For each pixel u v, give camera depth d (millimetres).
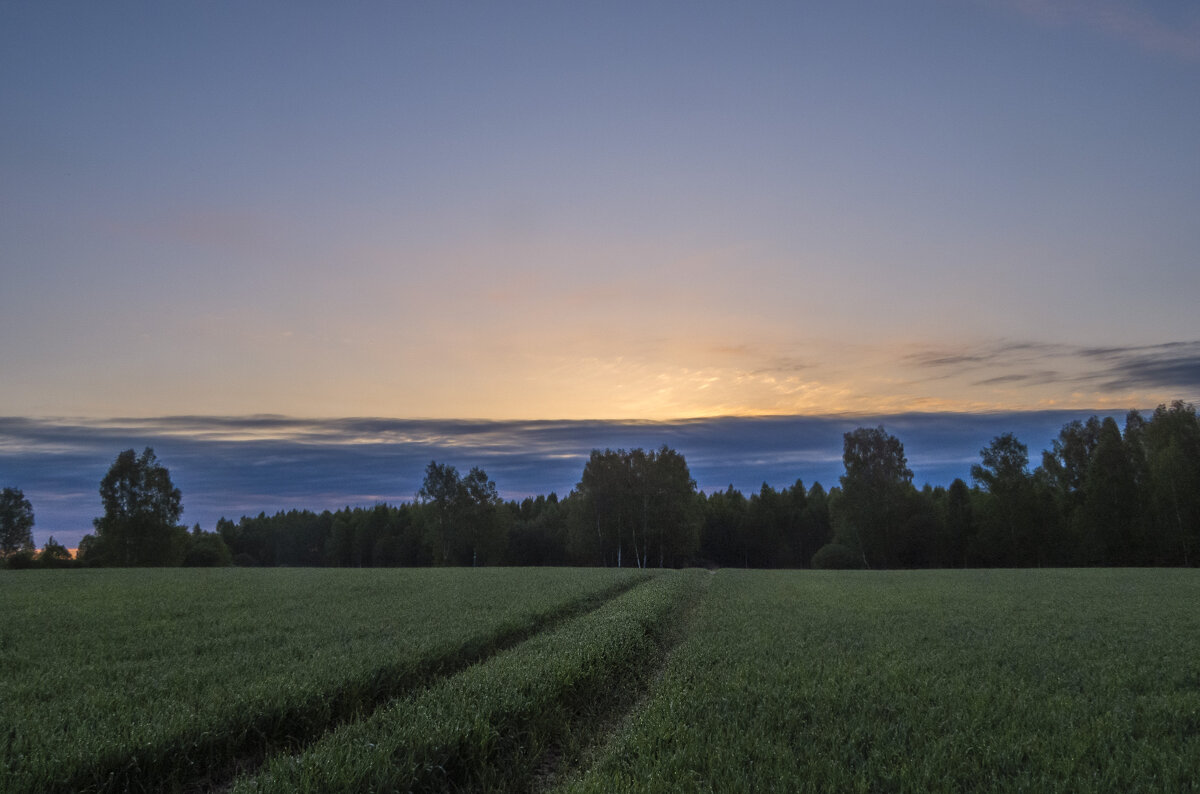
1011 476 79125
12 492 91500
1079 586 35250
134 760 7348
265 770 7668
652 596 26328
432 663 13211
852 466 85562
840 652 14734
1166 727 8984
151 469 82750
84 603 24500
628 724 10281
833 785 6938
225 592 29078
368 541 132875
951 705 10109
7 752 7551
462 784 7758
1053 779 7066
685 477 92812
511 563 108812
